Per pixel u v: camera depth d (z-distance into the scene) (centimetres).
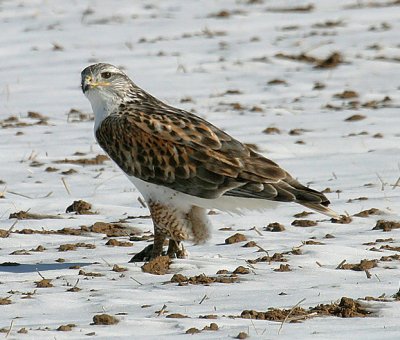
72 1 3494
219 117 2111
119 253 1215
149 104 1237
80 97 2348
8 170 1744
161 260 1117
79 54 2780
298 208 1452
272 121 2066
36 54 2791
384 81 2419
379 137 1888
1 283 1057
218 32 3000
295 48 2766
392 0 3372
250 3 3419
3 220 1416
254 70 2569
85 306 948
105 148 1224
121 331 841
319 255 1161
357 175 1641
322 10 3262
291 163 1738
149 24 3127
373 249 1191
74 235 1329
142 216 1431
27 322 888
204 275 1056
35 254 1212
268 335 813
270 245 1230
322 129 1984
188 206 1182
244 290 1005
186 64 2639
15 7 3409
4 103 2306
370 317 879
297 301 946
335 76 2483
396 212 1396
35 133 2028
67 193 1582
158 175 1175
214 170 1158
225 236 1304
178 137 1180
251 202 1159
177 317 890
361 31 2931
